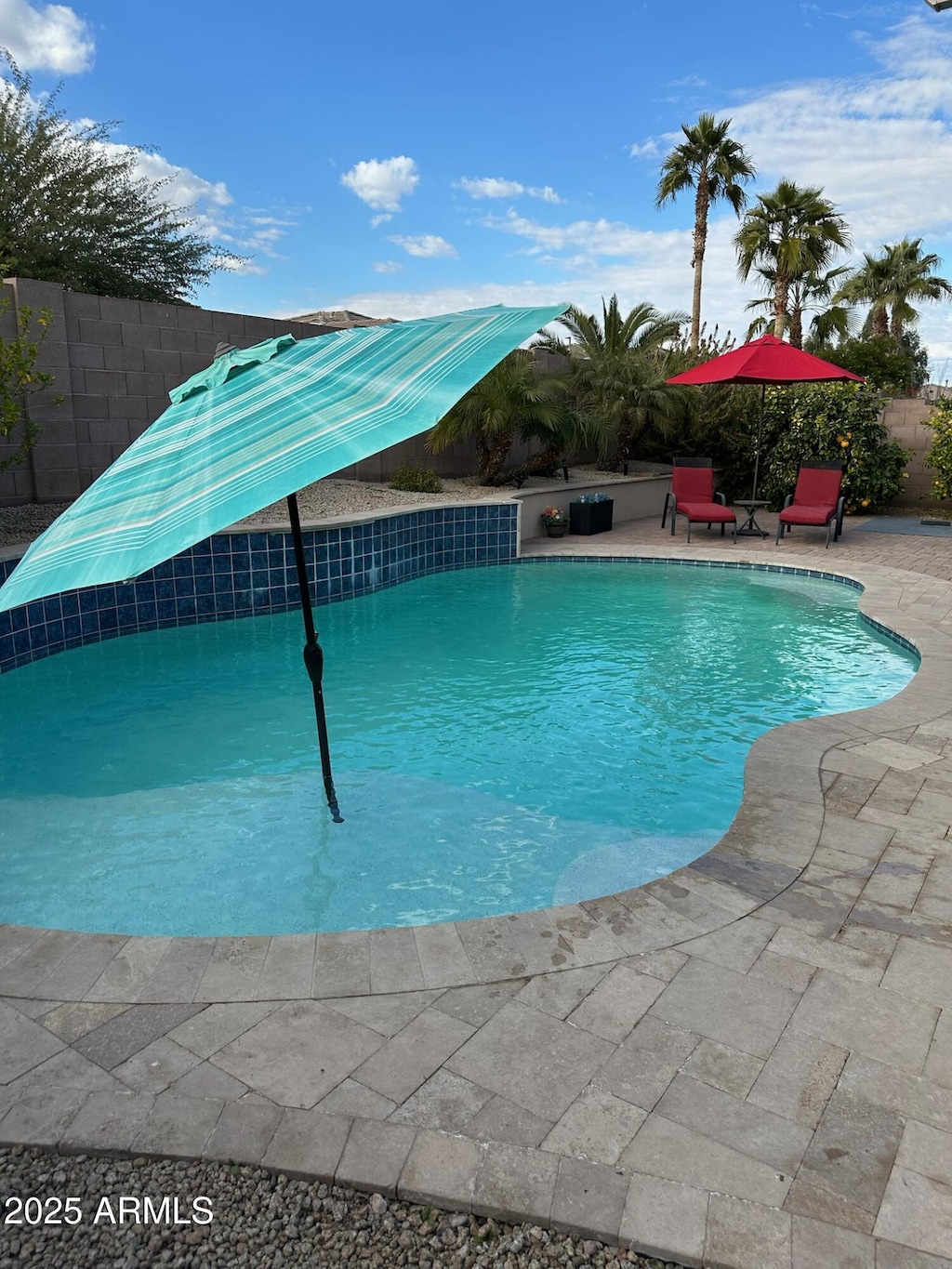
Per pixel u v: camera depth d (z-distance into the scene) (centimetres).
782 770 405
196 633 748
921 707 497
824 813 359
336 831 392
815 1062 212
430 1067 211
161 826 398
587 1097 201
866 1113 196
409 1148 186
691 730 518
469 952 260
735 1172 180
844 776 397
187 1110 197
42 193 1284
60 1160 186
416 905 329
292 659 671
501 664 656
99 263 1315
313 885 344
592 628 759
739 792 434
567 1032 223
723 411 1492
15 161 1265
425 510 993
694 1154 184
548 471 1389
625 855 369
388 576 941
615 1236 166
